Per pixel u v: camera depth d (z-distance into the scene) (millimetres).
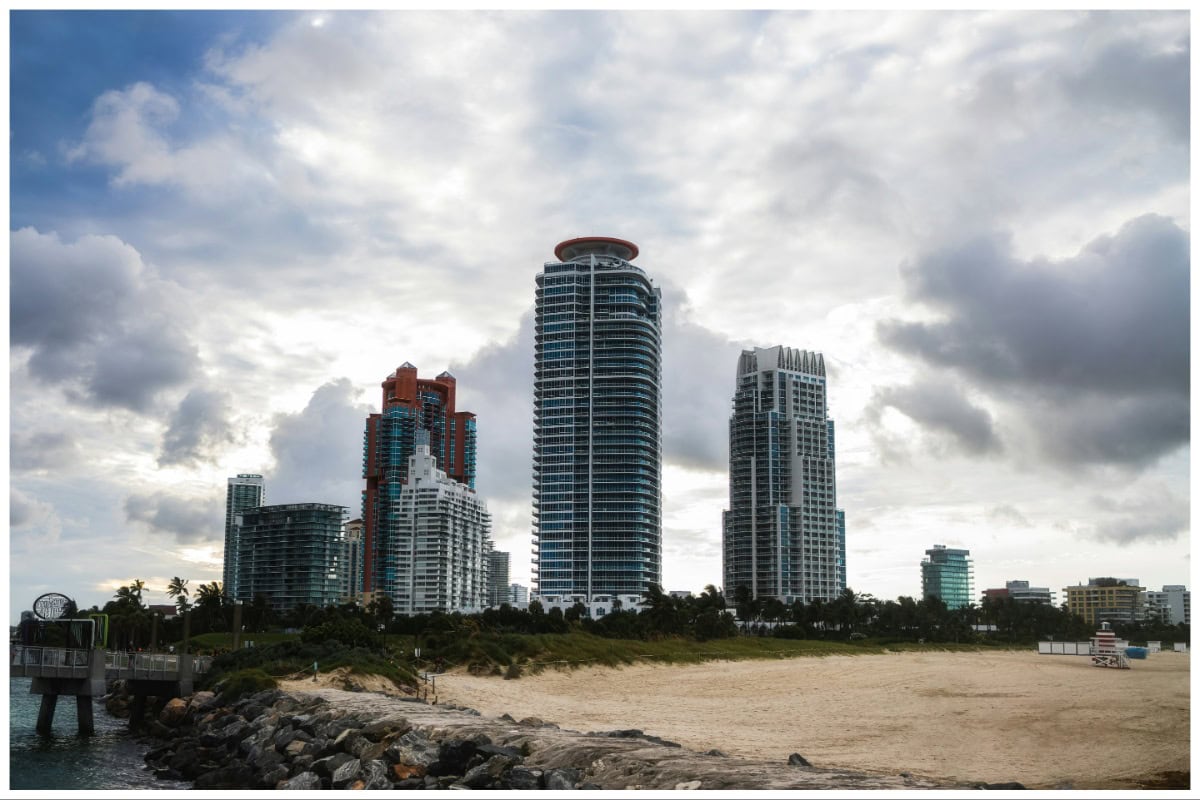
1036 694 97875
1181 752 55219
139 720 91000
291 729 61250
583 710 85875
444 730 52781
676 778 38312
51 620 85750
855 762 53250
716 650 178750
